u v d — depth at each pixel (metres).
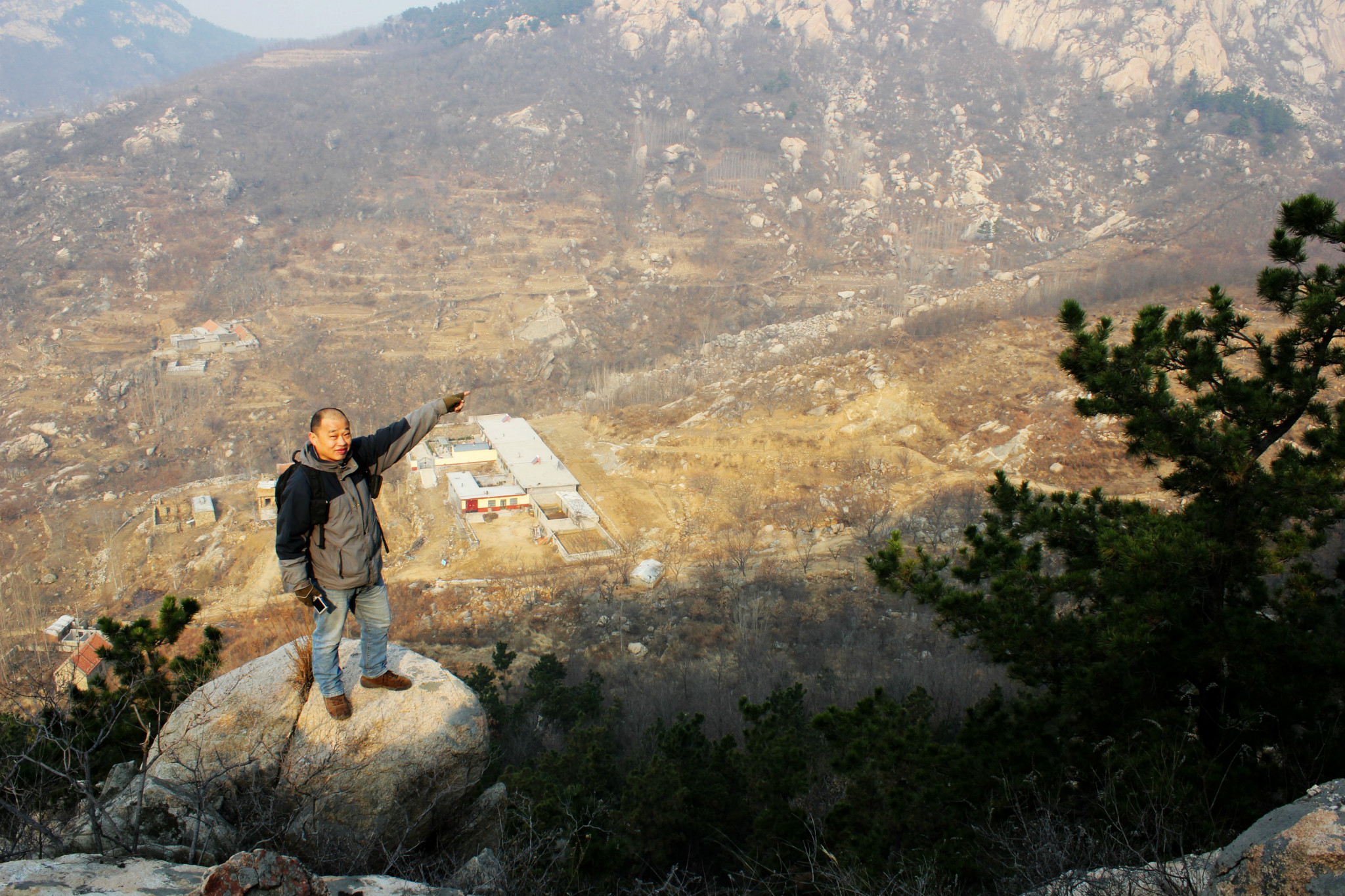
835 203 173.62
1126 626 9.73
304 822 6.21
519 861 6.43
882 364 67.81
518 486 59.12
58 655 48.47
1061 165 187.38
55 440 95.38
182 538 65.88
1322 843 3.56
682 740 16.84
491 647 40.22
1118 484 49.09
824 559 47.03
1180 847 7.16
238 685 7.07
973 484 52.34
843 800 11.45
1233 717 9.38
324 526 5.95
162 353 112.44
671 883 10.30
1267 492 10.37
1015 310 81.81
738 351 111.25
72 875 4.43
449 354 118.62
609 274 150.00
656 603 43.91
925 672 29.88
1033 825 7.25
